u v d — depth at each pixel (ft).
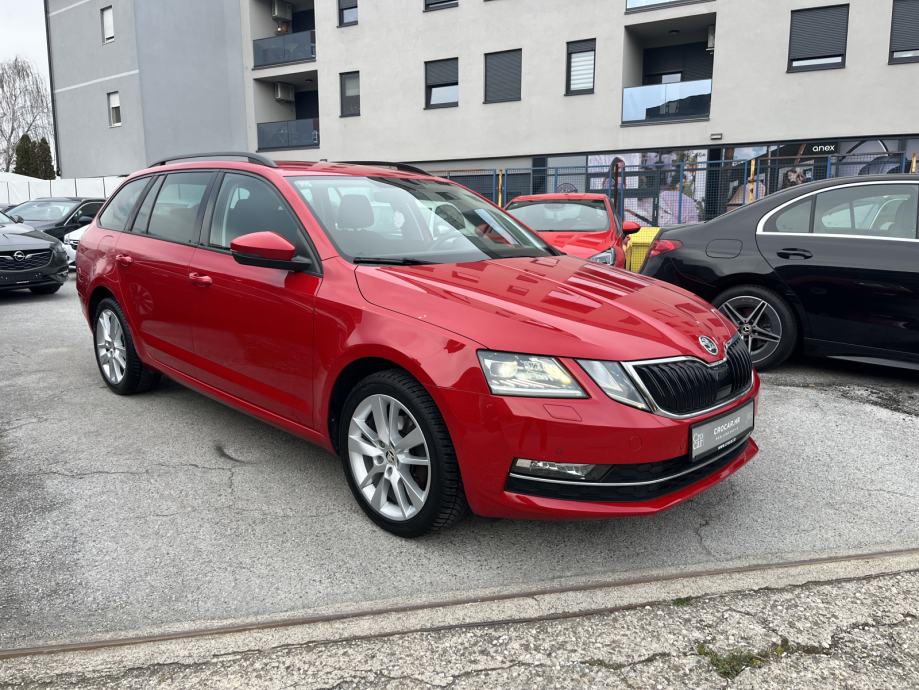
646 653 7.07
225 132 92.48
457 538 9.47
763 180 58.29
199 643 7.23
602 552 9.13
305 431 10.62
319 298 9.93
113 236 15.37
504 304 8.88
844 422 13.99
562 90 67.67
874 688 6.55
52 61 99.60
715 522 9.95
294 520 9.95
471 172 72.59
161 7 85.97
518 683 6.65
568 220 27.07
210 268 12.05
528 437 7.94
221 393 12.32
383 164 14.60
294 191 11.30
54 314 27.86
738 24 59.31
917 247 15.29
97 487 10.96
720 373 8.96
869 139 56.39
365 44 78.48
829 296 16.14
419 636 7.36
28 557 8.88
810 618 7.62
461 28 72.18
